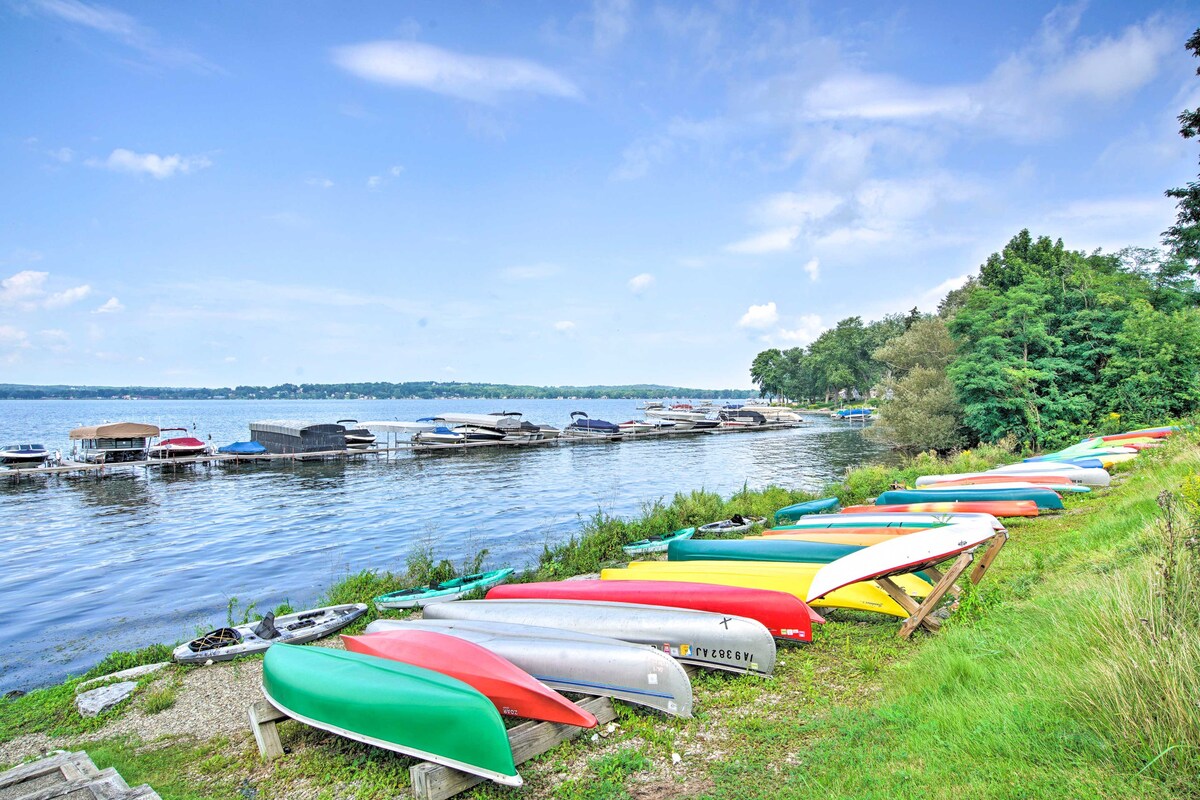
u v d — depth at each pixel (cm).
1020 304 3378
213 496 3189
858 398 12256
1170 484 1248
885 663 757
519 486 3381
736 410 8388
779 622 843
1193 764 408
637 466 4291
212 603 1438
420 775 546
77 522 2525
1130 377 3020
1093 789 409
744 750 584
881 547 863
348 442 5109
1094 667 515
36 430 8750
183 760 691
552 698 627
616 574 1152
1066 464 1953
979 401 3381
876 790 462
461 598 1265
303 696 659
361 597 1304
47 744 763
